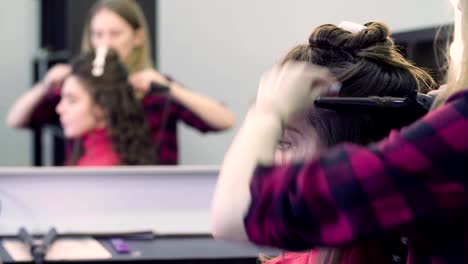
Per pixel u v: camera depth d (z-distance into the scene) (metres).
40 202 1.79
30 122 1.75
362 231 0.55
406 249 0.70
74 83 1.75
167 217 1.83
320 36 0.75
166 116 1.78
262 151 0.60
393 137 0.58
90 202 1.81
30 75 1.73
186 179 1.82
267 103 0.63
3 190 1.78
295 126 0.67
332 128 0.68
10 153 1.75
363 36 0.74
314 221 0.56
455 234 0.58
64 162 1.79
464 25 0.61
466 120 0.55
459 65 0.63
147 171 1.80
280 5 1.75
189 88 1.77
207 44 1.76
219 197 0.60
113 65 1.75
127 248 1.59
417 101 0.66
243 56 1.76
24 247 1.62
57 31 1.73
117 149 1.79
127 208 1.82
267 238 0.58
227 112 1.77
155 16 1.76
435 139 0.55
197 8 1.75
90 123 1.77
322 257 0.74
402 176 0.55
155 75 1.76
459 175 0.55
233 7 1.75
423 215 0.55
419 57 1.51
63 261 1.49
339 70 0.72
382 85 0.72
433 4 1.53
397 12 1.63
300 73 0.64
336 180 0.56
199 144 1.79
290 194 0.57
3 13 1.70
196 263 1.52
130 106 1.77
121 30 1.74
